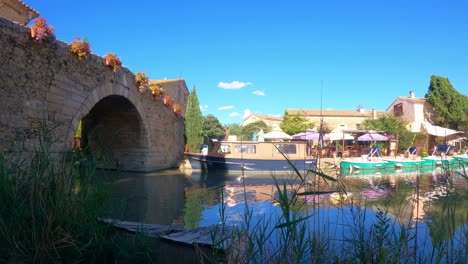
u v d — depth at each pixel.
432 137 28.16
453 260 3.37
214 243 2.81
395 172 18.23
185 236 3.16
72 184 3.19
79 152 3.45
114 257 3.04
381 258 3.28
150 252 3.06
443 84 35.22
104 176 3.77
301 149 19.34
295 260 2.83
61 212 2.93
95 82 12.25
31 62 9.24
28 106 9.12
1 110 8.33
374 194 8.91
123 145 17.78
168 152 20.45
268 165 18.69
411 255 3.42
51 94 9.99
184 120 24.83
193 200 9.51
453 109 34.34
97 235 3.09
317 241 3.37
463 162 4.98
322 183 4.20
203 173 18.06
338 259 3.38
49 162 3.21
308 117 42.62
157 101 18.75
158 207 8.44
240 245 2.89
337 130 25.17
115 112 16.56
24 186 3.12
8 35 8.55
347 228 5.07
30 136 9.14
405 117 38.47
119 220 3.78
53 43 9.87
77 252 2.87
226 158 18.91
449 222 3.66
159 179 14.80
